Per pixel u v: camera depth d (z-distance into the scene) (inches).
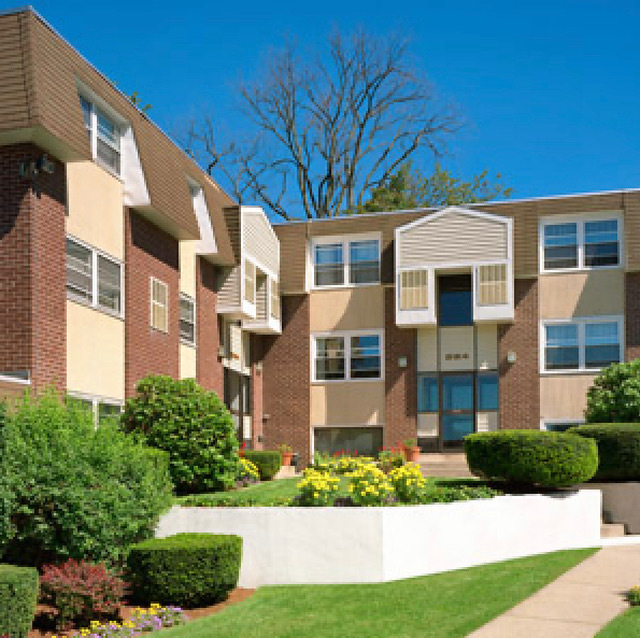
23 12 562.6
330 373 1037.2
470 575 466.0
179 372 788.0
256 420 1024.2
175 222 746.8
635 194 938.1
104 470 438.3
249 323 991.0
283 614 390.3
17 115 537.6
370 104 1588.3
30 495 406.0
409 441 946.7
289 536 476.7
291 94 1595.7
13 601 328.8
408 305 970.1
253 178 1642.5
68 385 596.1
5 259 553.9
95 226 649.6
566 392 945.5
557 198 967.0
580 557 504.4
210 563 419.2
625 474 650.2
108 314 661.3
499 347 971.3
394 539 470.9
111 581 392.5
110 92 685.3
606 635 325.7
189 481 617.0
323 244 1060.5
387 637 337.4
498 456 585.6
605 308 945.5
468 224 964.0
